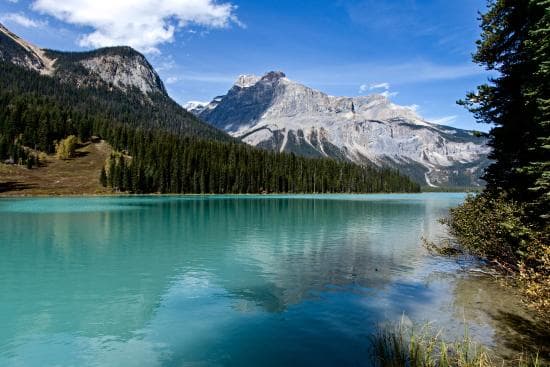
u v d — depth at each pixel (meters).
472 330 13.91
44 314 16.92
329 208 84.12
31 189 122.50
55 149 169.62
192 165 153.38
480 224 23.89
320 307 17.31
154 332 14.83
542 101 16.83
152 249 31.95
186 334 14.59
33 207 73.38
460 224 27.98
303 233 42.22
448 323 14.77
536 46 18.11
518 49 23.72
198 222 52.25
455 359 11.41
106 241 35.72
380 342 13.12
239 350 13.12
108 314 16.88
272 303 18.06
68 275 23.52
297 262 27.12
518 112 23.27
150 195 134.12
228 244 34.66
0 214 59.16
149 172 141.38
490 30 24.23
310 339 13.84
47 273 23.97
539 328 14.00
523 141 22.62
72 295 19.64
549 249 13.93
